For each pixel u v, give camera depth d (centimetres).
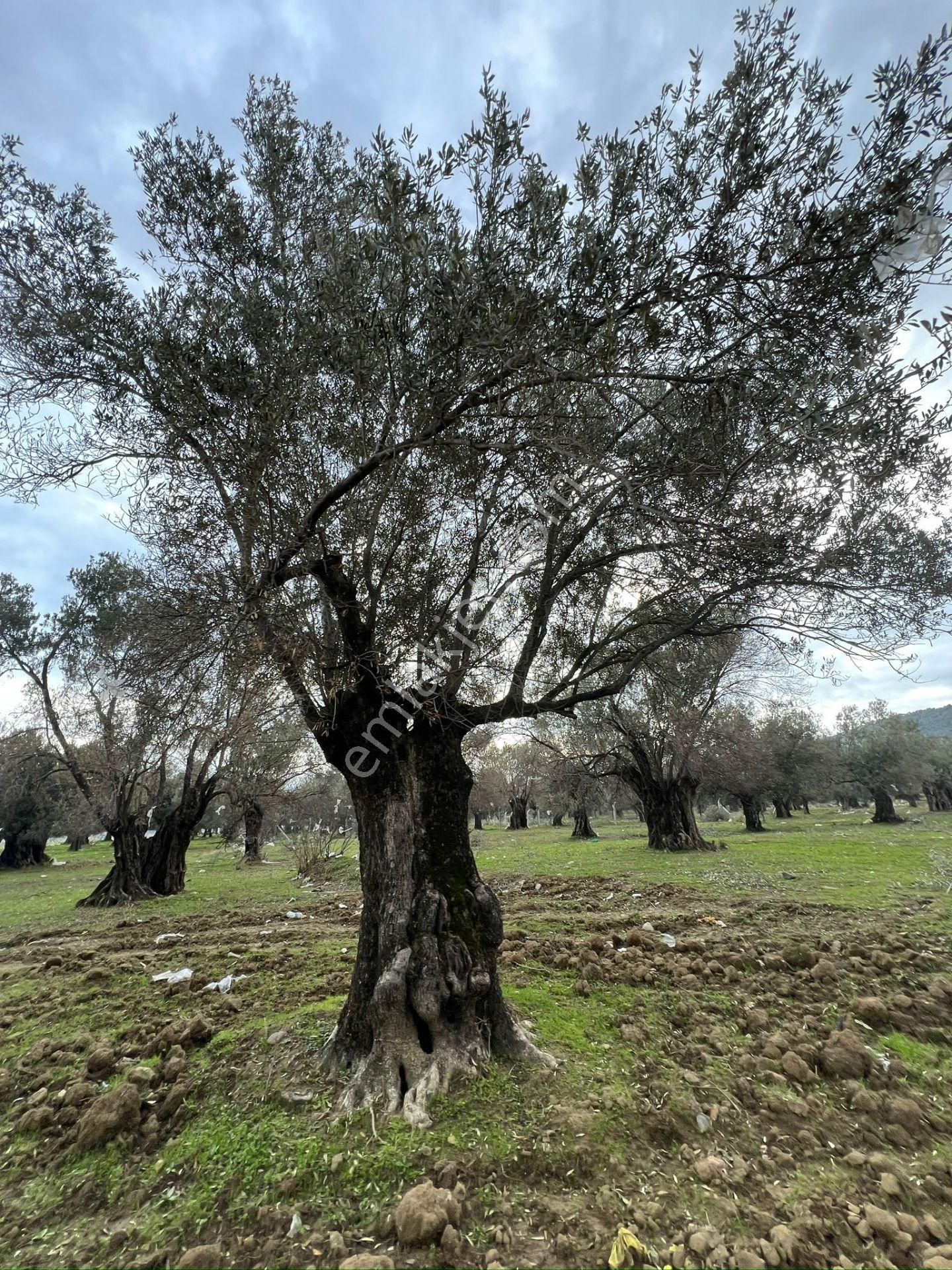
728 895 1065
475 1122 360
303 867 1764
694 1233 286
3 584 1850
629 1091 396
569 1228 291
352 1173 329
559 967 634
